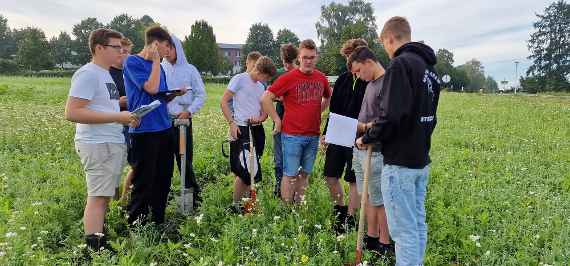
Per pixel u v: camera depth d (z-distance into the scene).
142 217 4.91
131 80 4.72
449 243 4.61
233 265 4.04
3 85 21.31
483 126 13.45
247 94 5.54
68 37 106.62
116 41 4.34
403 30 3.77
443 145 10.18
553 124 13.80
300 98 5.22
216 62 74.06
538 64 84.12
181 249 4.49
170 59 5.55
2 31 110.25
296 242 4.29
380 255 4.29
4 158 7.50
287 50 5.80
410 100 3.43
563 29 81.81
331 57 56.78
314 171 7.18
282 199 5.47
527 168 7.70
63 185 6.06
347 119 4.53
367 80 4.35
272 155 8.39
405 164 3.56
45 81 33.16
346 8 70.62
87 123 4.09
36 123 10.87
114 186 4.41
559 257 4.14
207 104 20.77
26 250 3.96
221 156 8.13
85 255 4.16
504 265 4.02
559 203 5.71
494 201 5.73
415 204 3.70
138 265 3.88
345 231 4.98
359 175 4.52
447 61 109.69
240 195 5.67
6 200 5.34
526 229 4.78
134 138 4.77
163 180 4.96
